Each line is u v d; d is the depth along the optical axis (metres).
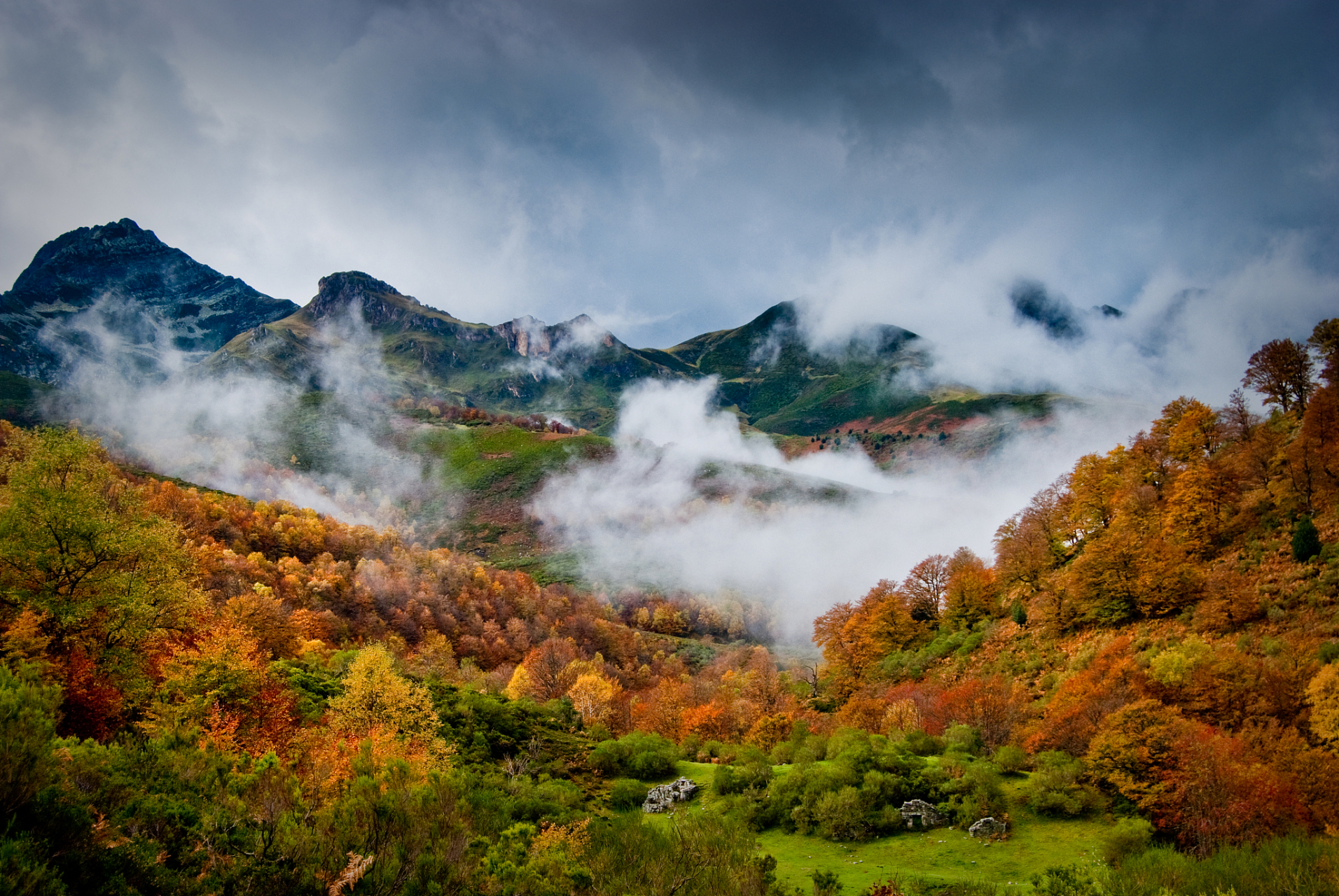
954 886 27.66
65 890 13.91
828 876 28.00
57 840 15.11
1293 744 33.34
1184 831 30.69
